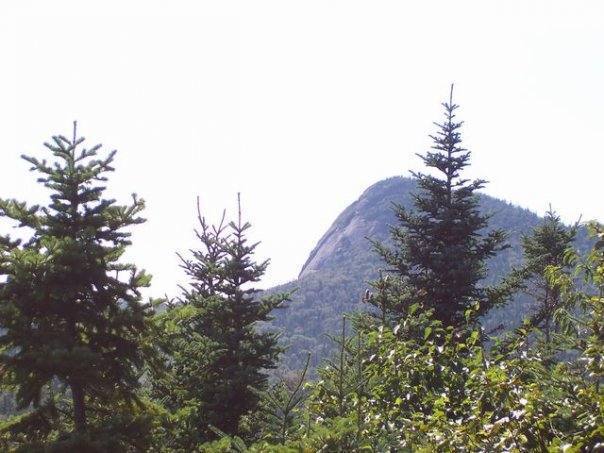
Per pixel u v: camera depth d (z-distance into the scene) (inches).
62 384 396.5
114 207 453.7
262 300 640.4
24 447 395.2
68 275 411.2
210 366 592.4
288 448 218.1
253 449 230.1
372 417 250.1
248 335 622.2
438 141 815.1
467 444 211.2
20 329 395.9
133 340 449.1
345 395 268.2
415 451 211.6
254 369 590.6
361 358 288.0
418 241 812.0
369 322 625.3
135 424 425.4
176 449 504.7
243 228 644.7
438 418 227.1
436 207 794.8
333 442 218.5
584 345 222.4
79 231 427.2
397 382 269.0
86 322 422.6
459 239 792.3
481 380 232.2
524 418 204.1
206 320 631.2
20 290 405.4
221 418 543.5
